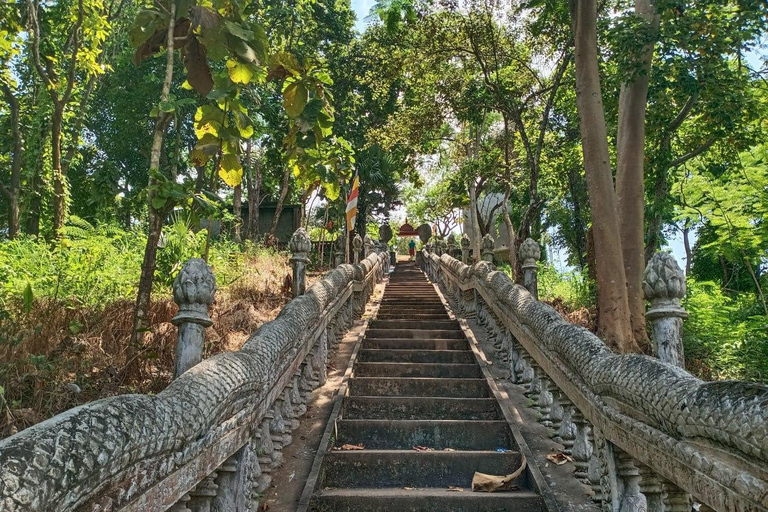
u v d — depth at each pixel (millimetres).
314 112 6098
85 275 7676
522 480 4898
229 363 3420
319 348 7203
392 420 5871
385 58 14484
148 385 5480
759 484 2023
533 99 14242
